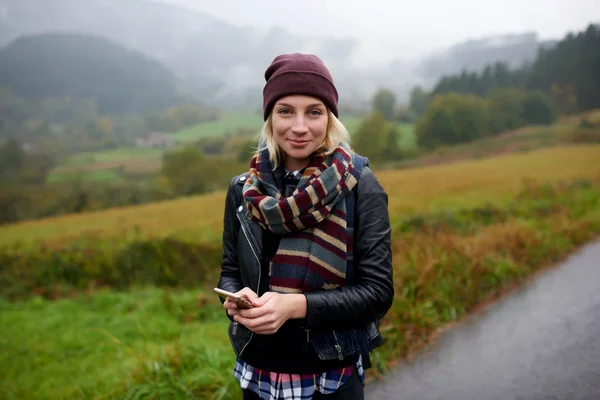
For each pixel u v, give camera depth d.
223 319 6.47
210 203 27.92
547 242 7.10
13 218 42.16
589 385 3.03
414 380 3.34
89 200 48.16
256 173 1.43
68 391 4.36
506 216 10.80
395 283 4.71
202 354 3.67
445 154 45.69
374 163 53.56
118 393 3.42
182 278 9.95
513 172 21.92
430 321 4.28
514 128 56.62
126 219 24.03
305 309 1.24
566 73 63.47
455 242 6.49
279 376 1.39
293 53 1.41
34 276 11.12
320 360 1.37
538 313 4.53
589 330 3.96
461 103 63.34
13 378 5.00
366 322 1.32
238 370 1.53
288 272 1.31
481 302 5.02
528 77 69.94
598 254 6.77
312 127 1.33
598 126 43.41
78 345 5.93
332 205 1.29
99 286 10.37
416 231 9.90
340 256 1.30
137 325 6.30
